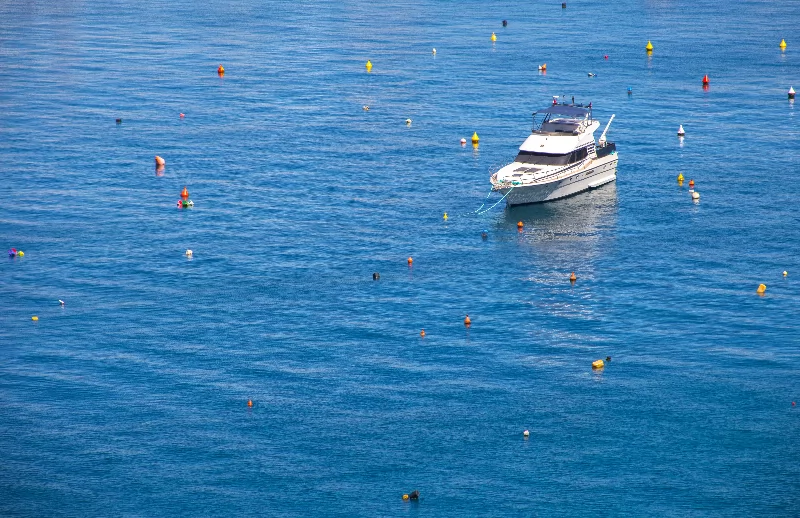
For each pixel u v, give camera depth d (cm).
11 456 5759
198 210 9181
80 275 7894
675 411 6141
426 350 6844
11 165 10231
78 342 6938
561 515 5316
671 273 7919
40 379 6494
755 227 8781
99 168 10219
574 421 6066
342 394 6347
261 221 8944
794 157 10506
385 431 5991
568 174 9438
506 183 9206
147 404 6247
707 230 8738
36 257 8188
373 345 6912
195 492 5500
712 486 5516
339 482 5578
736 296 7512
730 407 6166
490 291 7662
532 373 6556
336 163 10381
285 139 11125
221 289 7700
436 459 5756
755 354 6719
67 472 5644
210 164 10350
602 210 9250
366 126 11588
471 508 5375
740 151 10706
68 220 8931
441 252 8350
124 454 5794
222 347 6888
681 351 6781
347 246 8450
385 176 10031
